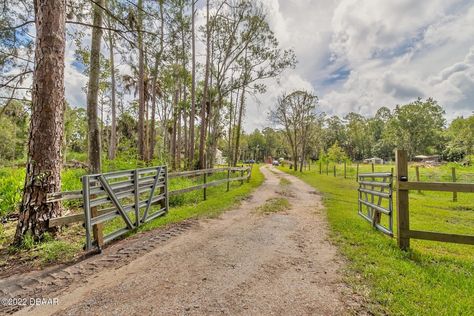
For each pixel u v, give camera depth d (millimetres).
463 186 3801
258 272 3369
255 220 6344
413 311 2469
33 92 4535
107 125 27984
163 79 21891
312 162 46656
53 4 4535
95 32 8414
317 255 4023
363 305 2598
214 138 23188
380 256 3883
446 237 3898
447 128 66438
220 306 2566
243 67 18641
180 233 5090
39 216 4367
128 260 3719
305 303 2637
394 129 60688
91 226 3969
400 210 4172
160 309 2510
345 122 73875
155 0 8445
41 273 3307
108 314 2436
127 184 5047
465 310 2490
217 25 17484
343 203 9266
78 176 9703
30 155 4461
